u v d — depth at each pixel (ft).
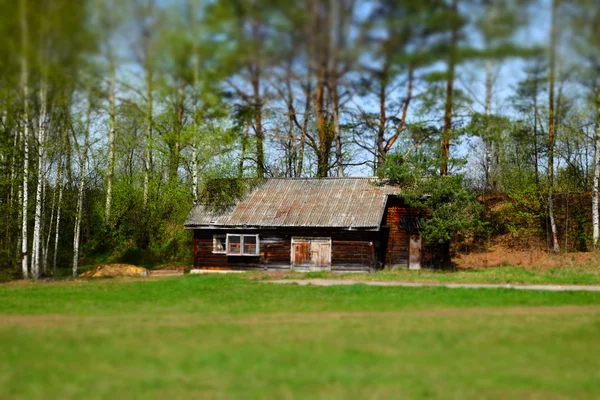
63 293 80.18
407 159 122.42
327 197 120.67
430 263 123.13
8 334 52.01
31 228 132.67
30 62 101.35
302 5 112.98
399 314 62.54
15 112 104.06
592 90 116.47
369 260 112.68
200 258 120.47
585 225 133.69
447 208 113.60
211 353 44.70
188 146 136.05
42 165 106.73
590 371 40.83
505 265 123.54
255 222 116.98
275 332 52.65
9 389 36.68
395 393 36.17
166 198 132.16
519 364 42.37
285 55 117.29
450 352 45.42
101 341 49.06
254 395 35.68
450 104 128.77
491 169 161.48
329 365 41.57
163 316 61.72
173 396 35.53
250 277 102.53
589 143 136.36
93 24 105.40
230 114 131.34
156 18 113.09
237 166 134.21
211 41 116.06
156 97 120.98
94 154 129.18
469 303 69.67
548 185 135.44
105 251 137.28
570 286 86.43
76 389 36.70
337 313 63.36
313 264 115.03
